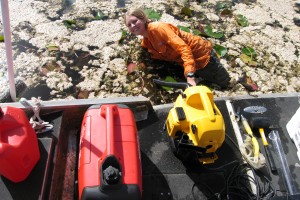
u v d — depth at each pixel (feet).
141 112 6.22
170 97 6.96
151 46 7.31
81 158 4.74
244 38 8.30
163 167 5.59
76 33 7.84
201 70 7.13
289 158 5.84
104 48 7.64
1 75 6.75
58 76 7.03
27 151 4.66
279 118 6.38
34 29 7.79
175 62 7.53
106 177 4.25
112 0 8.74
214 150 5.48
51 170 5.08
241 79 7.42
